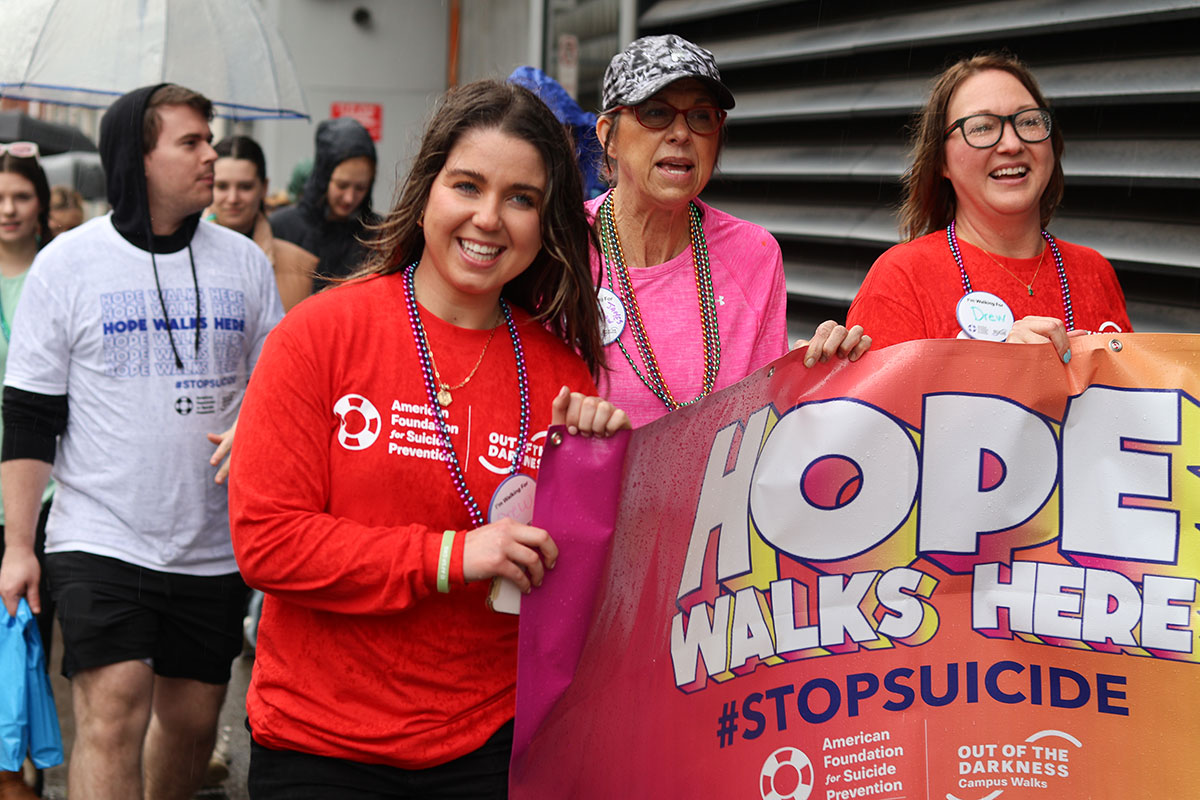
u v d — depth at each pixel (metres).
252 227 5.31
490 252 2.29
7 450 3.48
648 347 2.92
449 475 2.29
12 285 4.55
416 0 9.77
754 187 5.70
